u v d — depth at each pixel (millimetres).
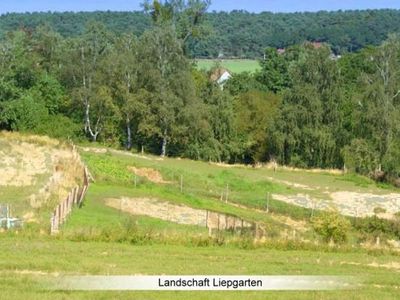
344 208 55906
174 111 81875
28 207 38656
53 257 25953
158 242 31906
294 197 58438
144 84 83375
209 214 46125
